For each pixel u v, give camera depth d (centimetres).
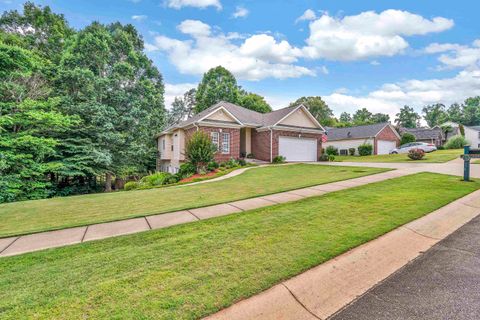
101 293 259
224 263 321
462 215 518
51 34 2588
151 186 1390
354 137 3231
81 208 667
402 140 3225
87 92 1739
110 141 1798
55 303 244
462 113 7188
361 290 276
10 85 1345
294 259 331
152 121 2448
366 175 1059
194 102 4947
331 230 432
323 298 262
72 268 314
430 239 407
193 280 282
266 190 825
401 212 525
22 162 1367
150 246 380
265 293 263
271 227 452
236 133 1961
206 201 689
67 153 1656
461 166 1291
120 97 1912
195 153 1505
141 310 233
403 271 314
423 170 1162
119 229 467
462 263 329
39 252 366
